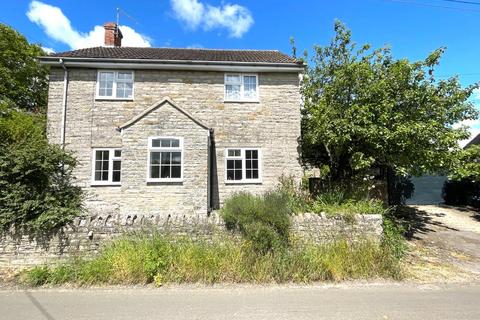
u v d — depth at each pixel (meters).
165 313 5.41
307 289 6.97
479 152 14.01
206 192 12.56
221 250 8.07
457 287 7.33
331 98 12.89
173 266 7.51
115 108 14.20
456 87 12.75
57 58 13.70
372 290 6.95
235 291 6.74
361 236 9.08
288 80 15.17
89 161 13.80
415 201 20.31
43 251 8.18
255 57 16.72
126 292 6.63
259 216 8.58
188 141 12.74
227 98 14.88
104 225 8.39
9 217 8.09
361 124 11.62
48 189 8.80
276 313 5.42
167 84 14.62
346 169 14.21
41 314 5.36
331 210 9.67
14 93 20.03
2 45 19.73
